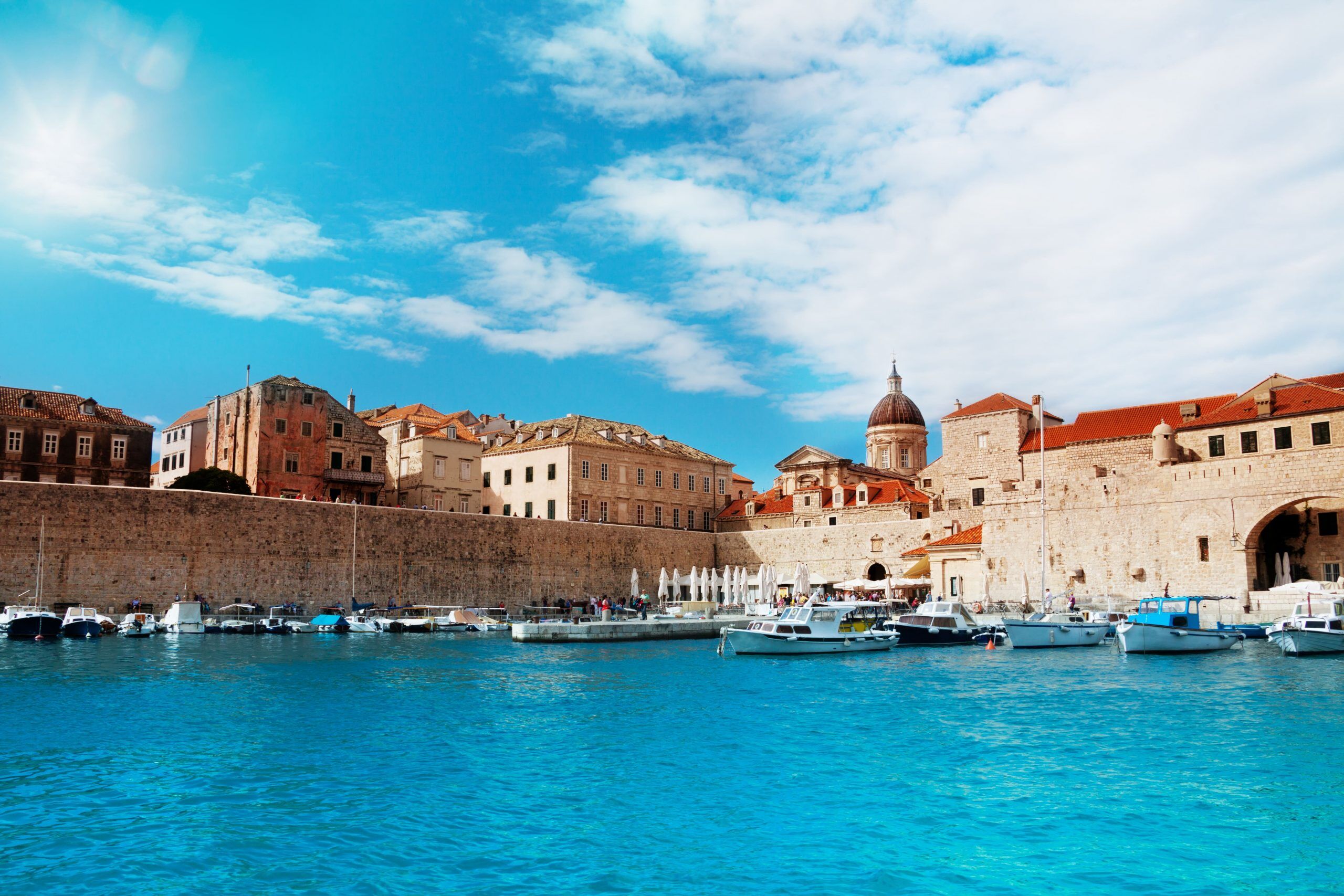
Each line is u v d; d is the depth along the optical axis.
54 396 87.81
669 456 114.38
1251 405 67.56
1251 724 30.09
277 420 94.25
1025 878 16.88
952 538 82.94
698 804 21.14
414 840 18.66
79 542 63.78
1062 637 59.28
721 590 102.06
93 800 21.06
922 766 24.66
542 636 62.81
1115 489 72.19
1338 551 64.88
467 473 107.75
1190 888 16.44
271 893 16.03
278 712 32.44
